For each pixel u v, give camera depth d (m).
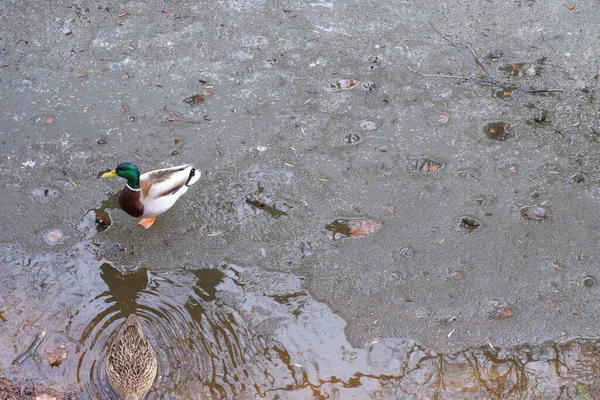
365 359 5.20
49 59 6.40
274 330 5.29
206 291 5.41
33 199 5.70
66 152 5.91
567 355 5.20
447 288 5.41
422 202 5.73
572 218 5.67
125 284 5.43
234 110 6.14
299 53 6.49
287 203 5.72
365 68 6.41
